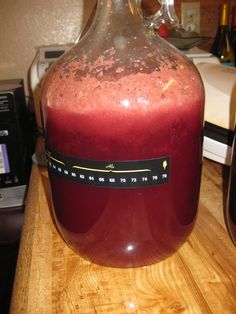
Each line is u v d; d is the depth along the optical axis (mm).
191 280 423
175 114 362
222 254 469
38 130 989
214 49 1028
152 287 415
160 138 359
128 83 363
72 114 361
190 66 424
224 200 608
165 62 399
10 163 798
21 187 827
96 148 359
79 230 418
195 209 449
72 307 389
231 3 1025
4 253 991
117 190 372
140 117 348
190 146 392
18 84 916
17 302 398
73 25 1054
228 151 615
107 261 438
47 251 486
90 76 375
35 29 1051
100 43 405
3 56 1075
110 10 402
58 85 392
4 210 821
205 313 376
